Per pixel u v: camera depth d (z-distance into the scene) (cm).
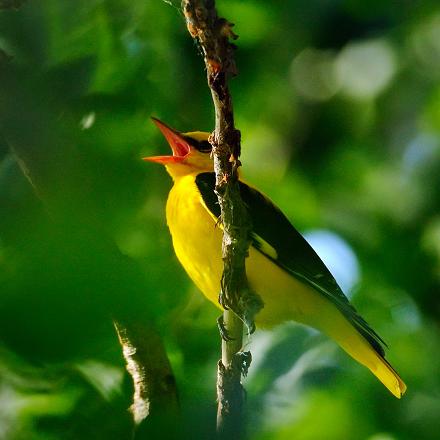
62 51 994
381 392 1266
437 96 1662
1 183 678
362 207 1605
